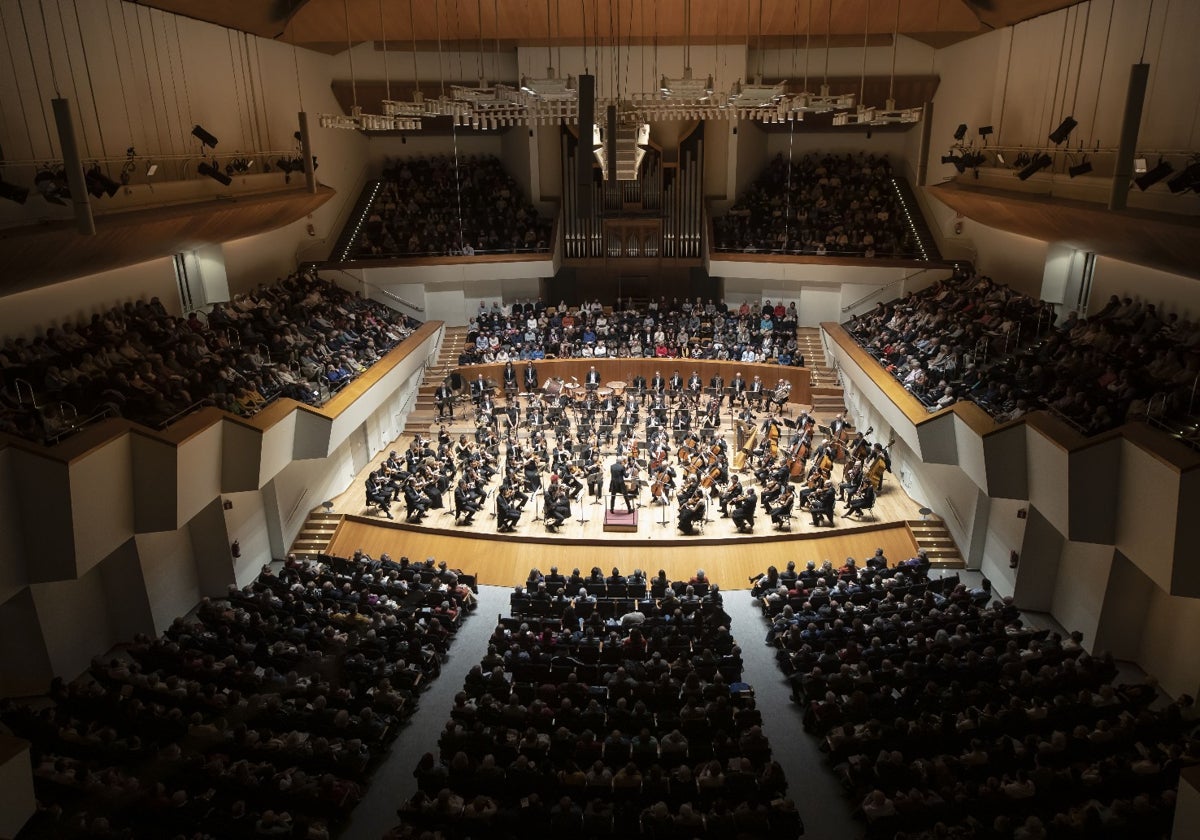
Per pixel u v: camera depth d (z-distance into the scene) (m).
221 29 22.72
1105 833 10.49
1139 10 17.23
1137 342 17.22
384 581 17.39
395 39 25.83
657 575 19.33
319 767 12.69
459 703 13.30
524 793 11.90
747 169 32.62
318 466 21.47
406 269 29.69
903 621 15.42
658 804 11.27
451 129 33.00
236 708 13.42
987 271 26.69
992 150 24.45
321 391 20.25
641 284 33.69
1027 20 22.55
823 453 22.16
